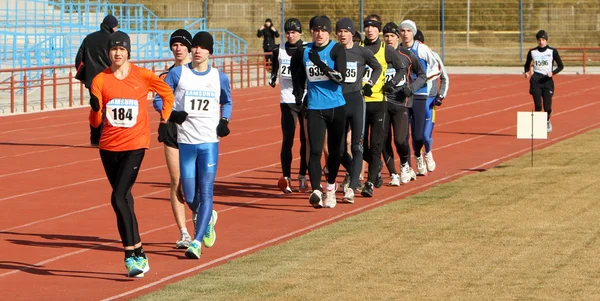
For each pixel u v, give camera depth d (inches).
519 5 3191.4
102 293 507.8
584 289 483.2
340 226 659.4
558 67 1240.8
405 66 788.0
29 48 1940.2
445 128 1327.5
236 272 536.1
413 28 844.0
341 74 694.5
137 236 536.4
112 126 528.1
